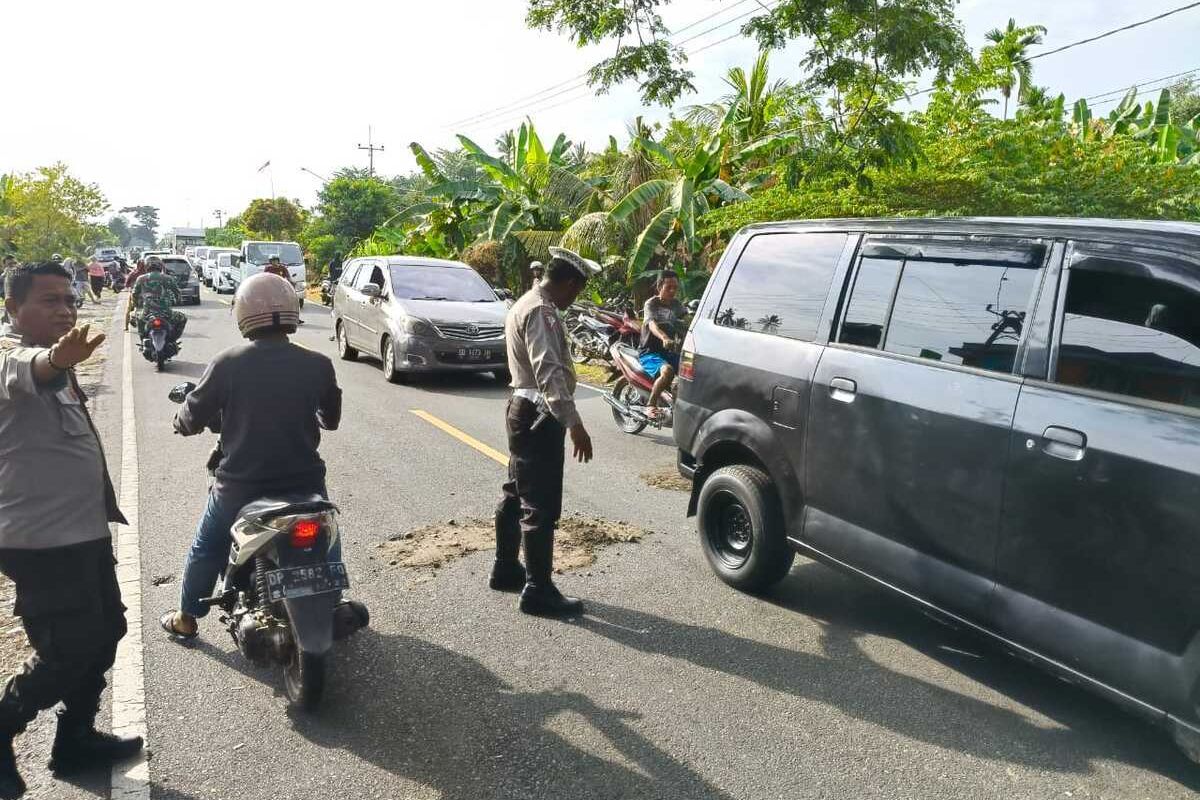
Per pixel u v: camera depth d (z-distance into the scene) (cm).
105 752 305
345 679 366
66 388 277
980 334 340
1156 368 282
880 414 368
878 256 395
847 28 1043
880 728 332
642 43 1102
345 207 4528
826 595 461
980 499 327
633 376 859
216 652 388
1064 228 322
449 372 1208
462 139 1989
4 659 376
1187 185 1026
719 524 480
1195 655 264
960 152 1109
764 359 437
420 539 538
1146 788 296
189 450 757
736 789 293
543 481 424
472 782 295
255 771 301
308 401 348
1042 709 346
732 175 1672
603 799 287
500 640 404
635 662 384
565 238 1656
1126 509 279
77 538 274
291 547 324
